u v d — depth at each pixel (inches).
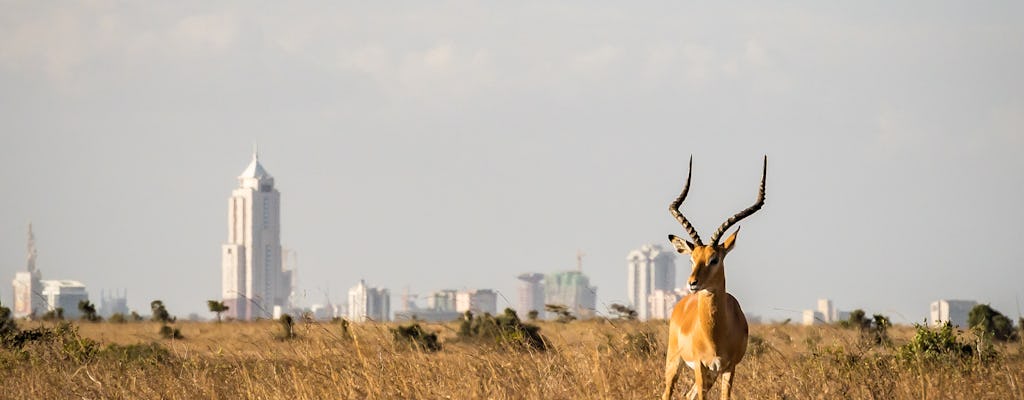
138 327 5191.9
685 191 1721.2
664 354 2005.4
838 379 1785.2
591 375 1664.6
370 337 1968.5
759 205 1673.2
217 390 1819.6
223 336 3796.8
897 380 1738.4
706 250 1619.1
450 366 1813.5
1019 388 1642.5
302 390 1672.0
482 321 3422.7
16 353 2549.2
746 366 1971.0
